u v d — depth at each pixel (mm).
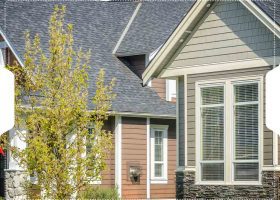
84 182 15750
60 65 15828
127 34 31156
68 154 15289
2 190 26344
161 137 28484
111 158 26797
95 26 31188
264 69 17328
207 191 18375
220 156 18156
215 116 18406
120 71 29266
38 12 29500
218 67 18422
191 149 18938
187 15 18703
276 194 16719
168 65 19781
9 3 28719
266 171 17000
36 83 15906
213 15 18672
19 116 16109
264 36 17406
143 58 29719
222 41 18422
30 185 17031
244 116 17688
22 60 25172
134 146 27266
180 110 19797
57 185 15477
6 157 25016
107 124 26766
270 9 17250
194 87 19000
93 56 29141
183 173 19141
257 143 17312
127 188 26828
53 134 15492
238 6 18062
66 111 15234
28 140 15641
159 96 29109
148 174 27625
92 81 27250
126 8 33406
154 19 31609
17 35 26969
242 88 17859
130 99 27703
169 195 28375
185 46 19328
